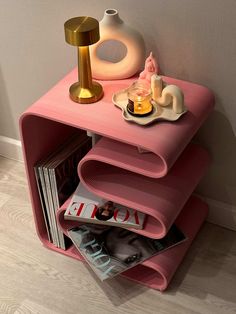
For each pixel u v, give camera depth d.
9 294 1.62
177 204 1.43
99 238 1.60
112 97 1.42
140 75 1.45
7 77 1.89
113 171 1.49
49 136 1.60
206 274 1.66
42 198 1.65
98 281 1.65
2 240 1.80
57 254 1.75
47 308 1.58
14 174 2.07
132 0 1.45
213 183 1.74
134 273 1.65
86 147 1.70
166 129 1.32
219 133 1.61
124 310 1.57
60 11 1.58
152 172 1.32
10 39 1.76
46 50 1.72
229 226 1.81
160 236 1.44
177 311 1.56
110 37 1.40
